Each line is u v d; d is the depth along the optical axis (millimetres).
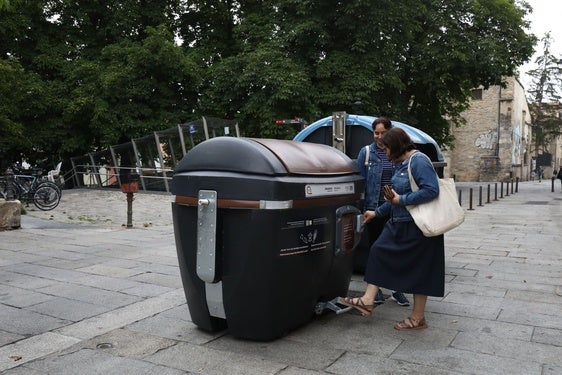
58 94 20219
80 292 5469
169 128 20703
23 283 5844
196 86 22047
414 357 3707
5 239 8938
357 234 4621
